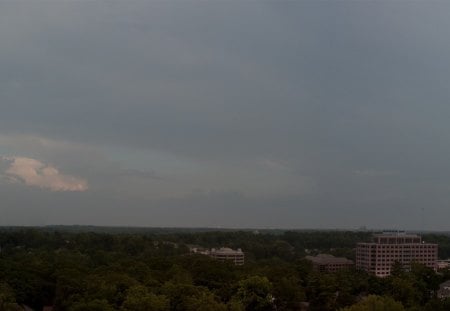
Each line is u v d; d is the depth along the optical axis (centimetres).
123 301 17925
